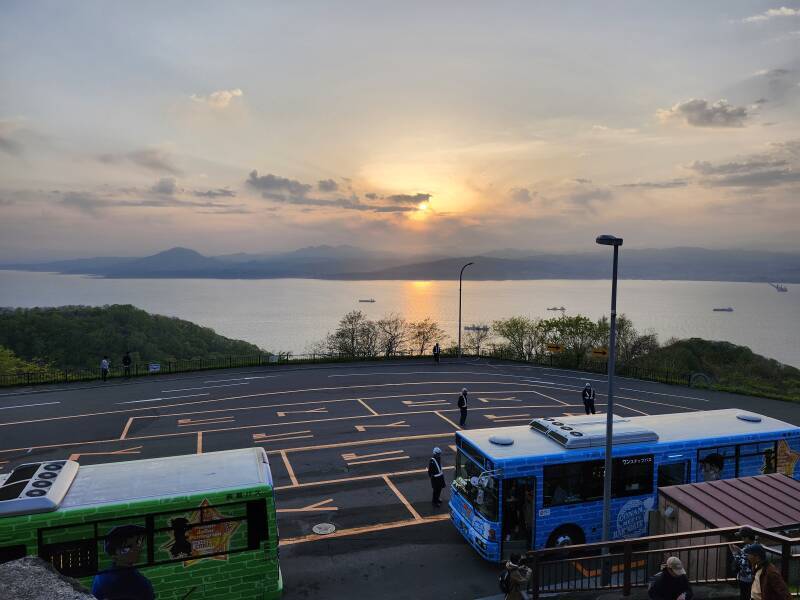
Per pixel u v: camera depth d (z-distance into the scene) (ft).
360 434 80.64
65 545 32.12
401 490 60.49
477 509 45.62
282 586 40.24
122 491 34.58
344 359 149.89
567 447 46.01
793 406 108.06
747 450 51.60
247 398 103.60
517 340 167.84
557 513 45.03
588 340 162.50
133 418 89.30
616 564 45.44
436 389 114.01
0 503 31.48
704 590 33.40
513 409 98.22
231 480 36.55
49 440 78.02
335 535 50.34
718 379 141.08
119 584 23.13
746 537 29.78
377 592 41.27
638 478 47.67
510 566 33.94
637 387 124.88
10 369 142.41
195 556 34.81
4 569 12.98
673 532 40.09
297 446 75.05
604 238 44.47
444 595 40.93
